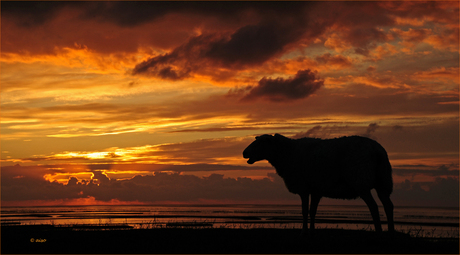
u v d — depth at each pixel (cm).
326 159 1040
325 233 1223
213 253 824
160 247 910
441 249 855
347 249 860
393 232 972
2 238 1111
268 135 1194
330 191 1055
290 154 1134
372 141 1024
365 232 1255
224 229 1409
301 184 1110
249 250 855
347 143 1022
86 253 842
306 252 827
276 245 924
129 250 872
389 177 1002
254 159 1202
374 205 970
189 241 1008
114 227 1866
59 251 870
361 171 977
